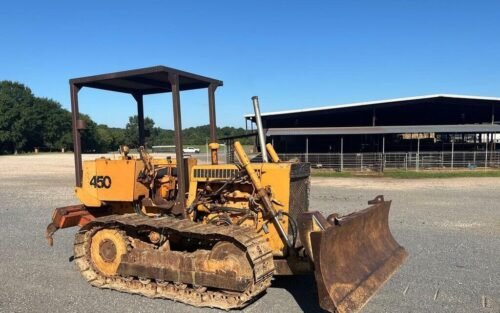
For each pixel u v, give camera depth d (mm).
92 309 5266
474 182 21594
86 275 6168
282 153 35469
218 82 6934
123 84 7051
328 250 4863
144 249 5844
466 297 5652
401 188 18938
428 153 30422
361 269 5387
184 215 5957
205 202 6074
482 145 35125
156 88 7523
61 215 6770
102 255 6148
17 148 86562
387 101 32125
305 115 34438
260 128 6148
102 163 6633
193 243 5902
